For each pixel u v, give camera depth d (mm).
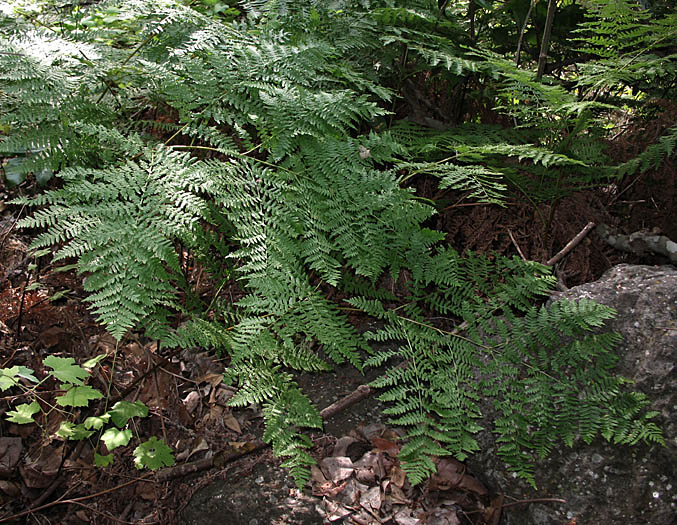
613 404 2094
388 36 2896
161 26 2650
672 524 1967
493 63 2602
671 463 2021
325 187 2354
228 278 2514
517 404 2188
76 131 2184
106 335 2557
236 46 2531
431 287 2838
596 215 2971
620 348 2254
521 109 2775
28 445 2154
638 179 2967
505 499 2178
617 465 2086
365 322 2783
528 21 3531
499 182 3000
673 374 2119
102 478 2129
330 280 2197
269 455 2240
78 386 2068
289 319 2145
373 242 2289
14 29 2463
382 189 2365
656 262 2850
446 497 2162
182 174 2055
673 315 2246
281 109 2371
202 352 2598
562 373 2211
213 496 2098
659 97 3256
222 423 2342
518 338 2334
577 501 2086
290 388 2221
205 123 2412
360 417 2428
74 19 2822
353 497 2113
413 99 3420
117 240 1870
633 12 2480
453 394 2227
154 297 1966
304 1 3008
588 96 3322
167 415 2350
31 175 2947
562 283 2734
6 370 1992
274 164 2469
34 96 2160
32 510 1990
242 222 2129
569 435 2100
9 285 2572
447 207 2975
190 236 1964
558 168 2756
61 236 1845
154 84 2529
